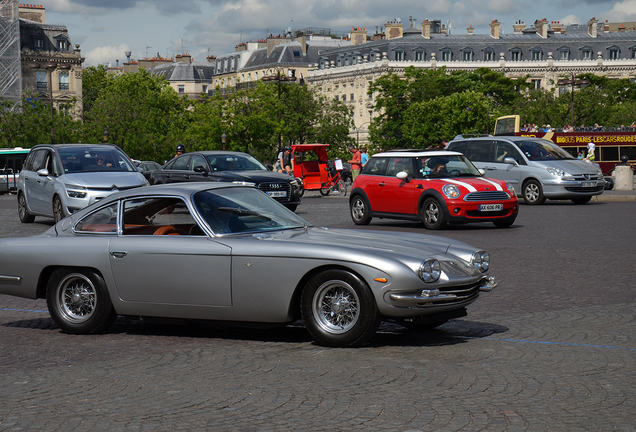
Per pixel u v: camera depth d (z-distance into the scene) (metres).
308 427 4.59
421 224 19.05
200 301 6.96
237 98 73.31
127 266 7.21
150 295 7.15
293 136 89.38
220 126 72.31
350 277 6.45
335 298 6.61
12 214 24.31
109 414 4.93
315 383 5.55
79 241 7.48
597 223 17.55
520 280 10.25
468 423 4.62
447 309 6.57
